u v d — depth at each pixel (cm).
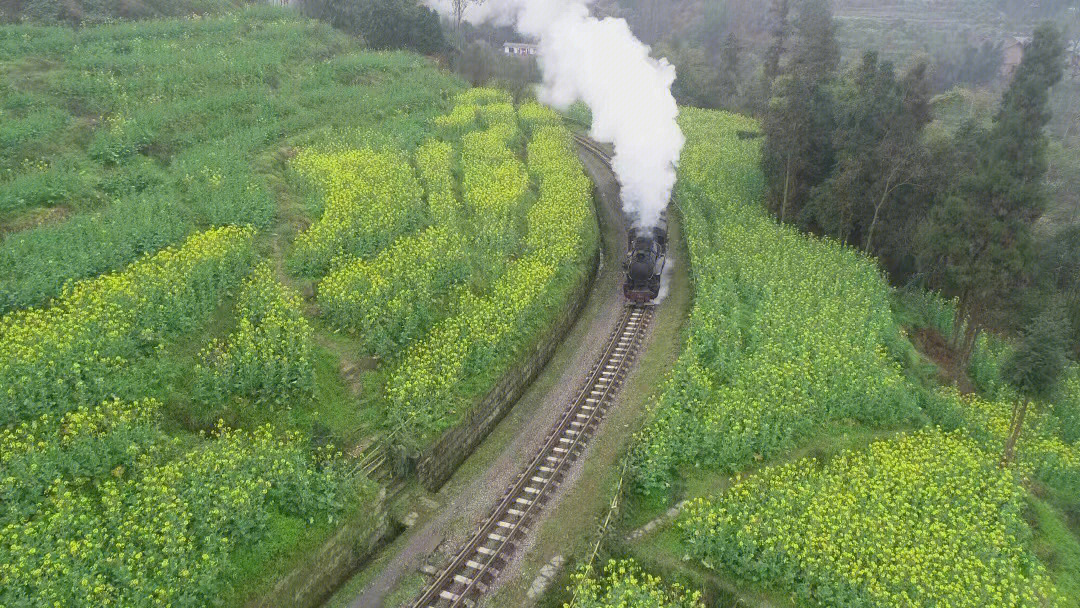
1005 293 2722
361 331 2145
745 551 1596
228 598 1367
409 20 5419
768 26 9856
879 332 2669
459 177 3500
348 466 1747
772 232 3322
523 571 1603
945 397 2425
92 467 1445
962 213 2717
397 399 1923
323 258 2362
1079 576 1734
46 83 3031
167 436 1611
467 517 1784
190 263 2023
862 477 1864
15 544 1255
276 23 4866
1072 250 3400
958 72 8900
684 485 1856
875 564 1559
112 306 1773
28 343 1630
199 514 1437
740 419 2006
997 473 2011
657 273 2866
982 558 1655
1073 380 2850
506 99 5003
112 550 1344
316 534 1548
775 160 3691
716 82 7019
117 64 3431
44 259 1916
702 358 2377
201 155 2825
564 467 1947
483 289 2577
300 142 3322
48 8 3894
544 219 3112
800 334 2492
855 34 10750
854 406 2184
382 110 4000
